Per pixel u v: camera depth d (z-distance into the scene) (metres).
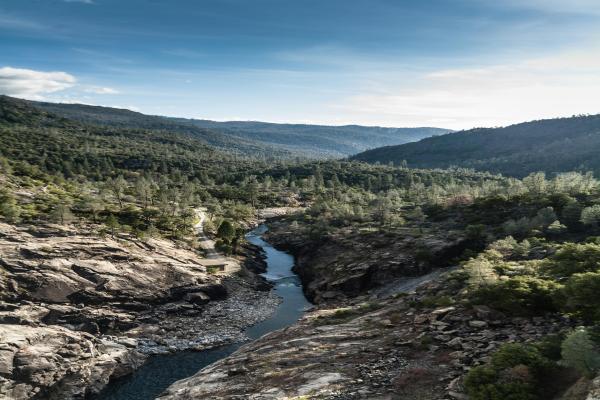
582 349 23.89
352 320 57.16
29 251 82.12
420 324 45.69
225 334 71.81
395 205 170.88
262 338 60.12
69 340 58.75
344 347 43.94
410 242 107.25
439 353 36.28
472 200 147.62
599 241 68.31
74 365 55.06
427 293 63.16
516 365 27.02
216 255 117.00
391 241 111.69
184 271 94.50
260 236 161.38
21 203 120.44
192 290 88.69
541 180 141.50
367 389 31.78
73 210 124.50
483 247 99.19
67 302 74.81
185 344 67.62
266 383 38.12
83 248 89.25
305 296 97.31
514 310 41.19
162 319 78.44
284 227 165.50
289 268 122.56
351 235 124.69
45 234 95.00
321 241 128.62
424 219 138.88
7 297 70.81
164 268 93.00
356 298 85.62
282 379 38.09
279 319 80.38
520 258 75.38
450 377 30.92
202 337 70.56
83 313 72.50
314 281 101.06
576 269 47.44
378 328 48.94
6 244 83.06
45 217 108.31
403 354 38.00
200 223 153.62
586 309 36.28
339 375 35.75
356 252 110.31
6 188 132.12
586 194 125.88
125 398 52.34
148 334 71.44
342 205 171.12
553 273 49.00
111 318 73.56
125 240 102.19
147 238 107.56
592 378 22.80
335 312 65.81
